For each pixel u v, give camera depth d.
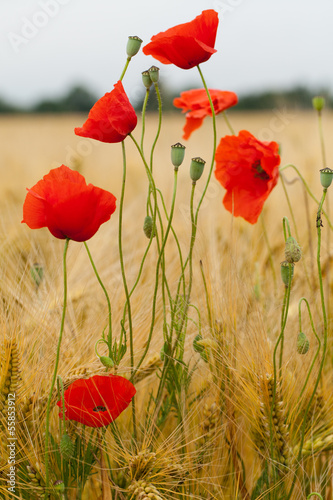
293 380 1.09
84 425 1.04
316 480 1.10
